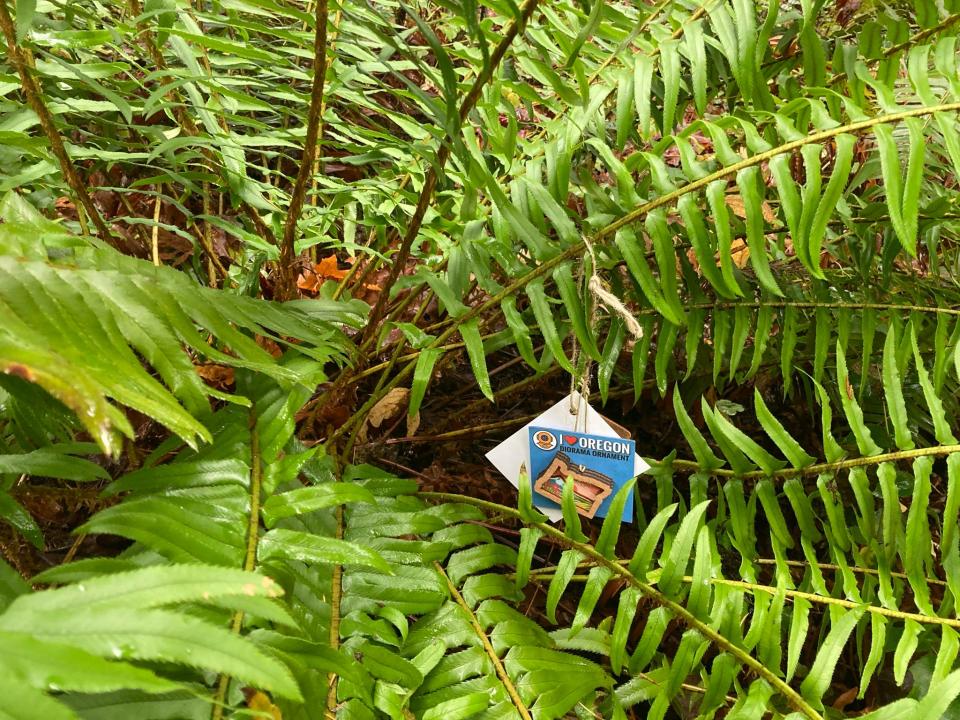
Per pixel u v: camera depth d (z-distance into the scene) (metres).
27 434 1.04
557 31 1.15
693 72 1.18
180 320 0.82
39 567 1.24
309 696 0.77
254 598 0.58
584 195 1.24
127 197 1.78
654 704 1.03
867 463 1.13
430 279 1.17
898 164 0.98
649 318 1.30
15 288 0.66
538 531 1.13
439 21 1.49
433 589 1.01
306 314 1.12
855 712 1.38
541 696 0.96
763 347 1.32
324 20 0.90
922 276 1.58
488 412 1.78
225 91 1.28
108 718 0.64
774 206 1.83
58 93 1.28
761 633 1.03
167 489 0.88
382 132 1.30
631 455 1.11
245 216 1.60
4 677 0.39
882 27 1.38
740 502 1.19
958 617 1.05
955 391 1.59
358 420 1.23
